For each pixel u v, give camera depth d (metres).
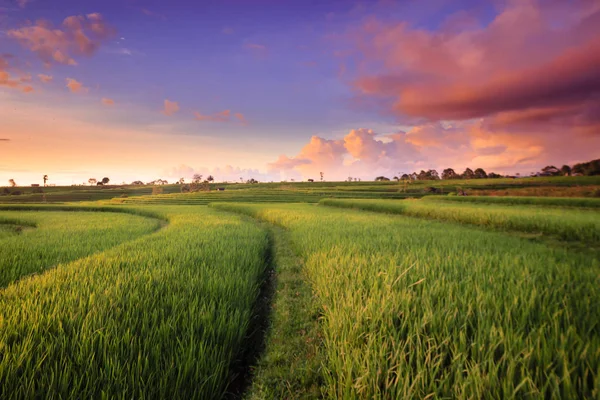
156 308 4.16
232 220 20.09
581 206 26.72
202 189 131.62
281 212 24.81
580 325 3.37
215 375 2.89
